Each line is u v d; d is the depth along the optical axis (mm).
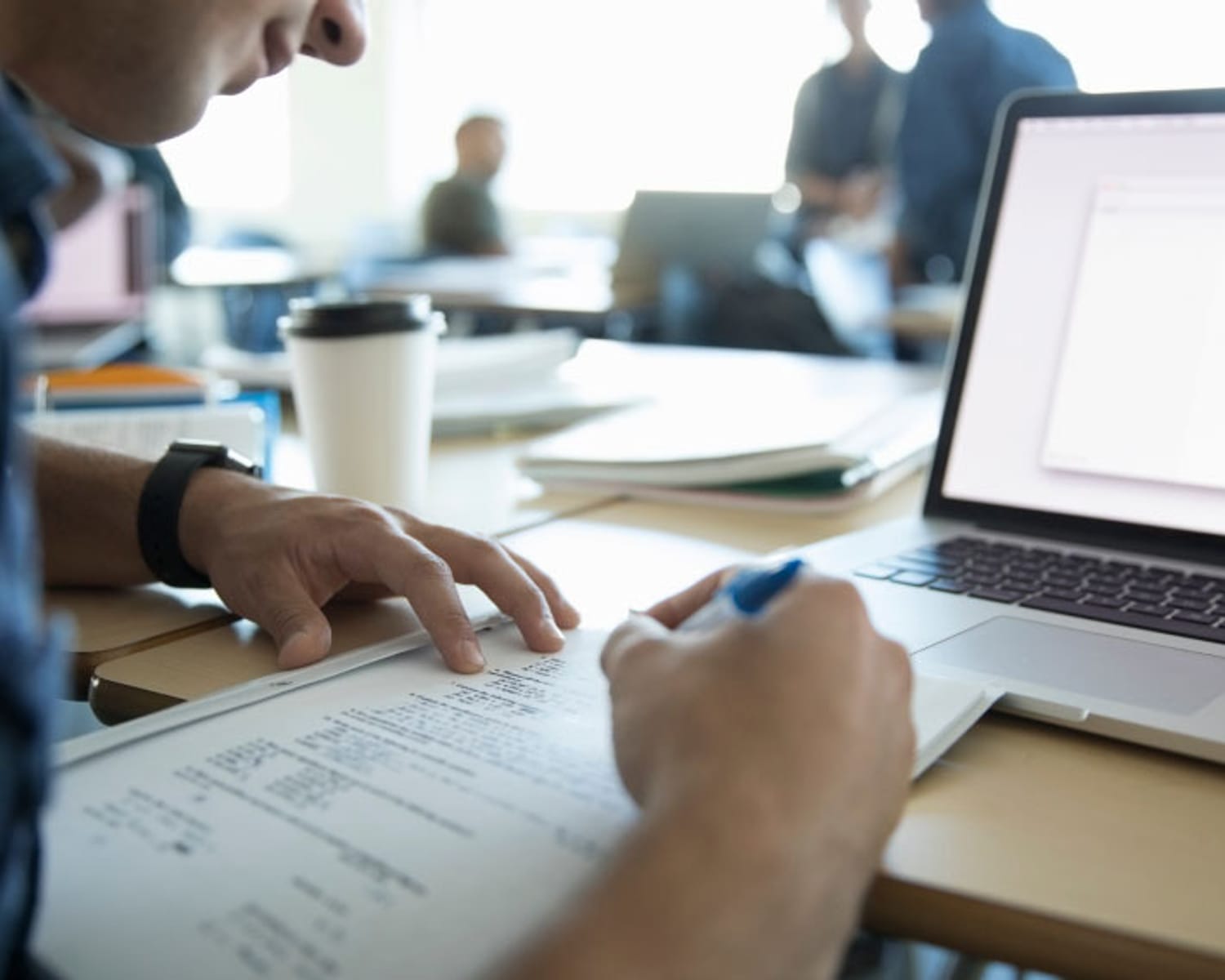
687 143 5414
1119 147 766
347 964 305
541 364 1404
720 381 1494
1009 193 798
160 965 306
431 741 444
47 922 324
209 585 647
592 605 645
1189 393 717
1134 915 342
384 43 6223
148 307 2154
